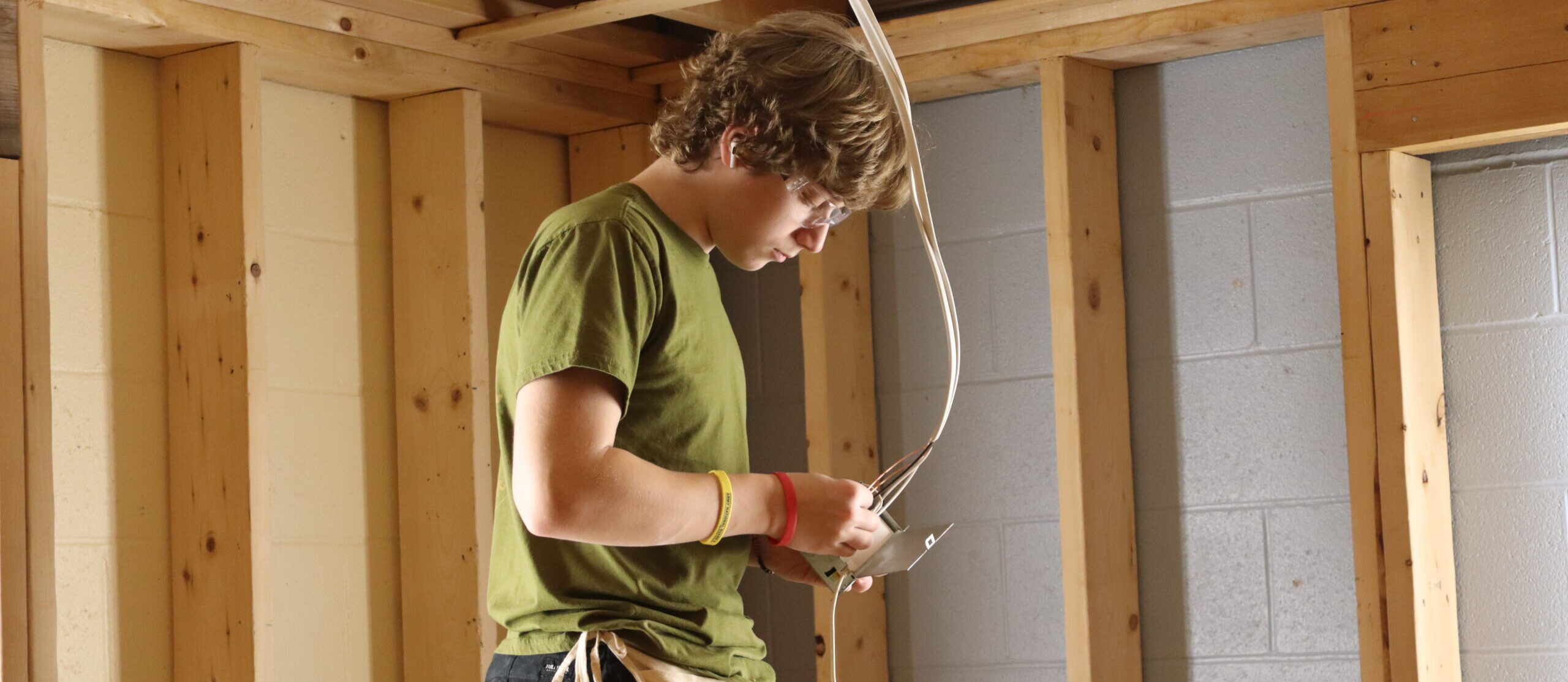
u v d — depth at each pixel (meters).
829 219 1.63
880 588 3.37
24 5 2.49
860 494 1.57
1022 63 3.05
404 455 3.19
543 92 3.27
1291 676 2.91
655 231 1.53
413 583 3.17
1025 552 3.21
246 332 2.76
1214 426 3.01
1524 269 2.71
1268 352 2.96
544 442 1.41
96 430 2.74
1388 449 2.62
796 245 1.65
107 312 2.77
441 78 3.07
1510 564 2.71
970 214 3.31
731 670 1.59
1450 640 2.69
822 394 3.29
